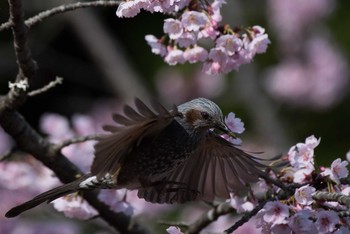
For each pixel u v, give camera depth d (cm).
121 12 687
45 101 1884
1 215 1168
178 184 708
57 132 1023
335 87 1917
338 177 690
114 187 712
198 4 748
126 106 605
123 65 1875
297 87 1916
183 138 709
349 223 671
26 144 848
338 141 1869
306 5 1916
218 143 730
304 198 662
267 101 1891
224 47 748
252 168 727
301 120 1923
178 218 1405
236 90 1905
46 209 1232
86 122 1064
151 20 1941
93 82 1934
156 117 625
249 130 1861
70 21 1859
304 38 1955
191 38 740
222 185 747
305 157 707
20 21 748
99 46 1862
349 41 1959
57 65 1906
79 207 850
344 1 2000
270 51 1981
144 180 701
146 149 692
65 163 863
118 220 903
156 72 1919
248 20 1962
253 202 763
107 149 652
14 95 807
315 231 661
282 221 651
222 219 1075
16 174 1042
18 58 778
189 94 1908
